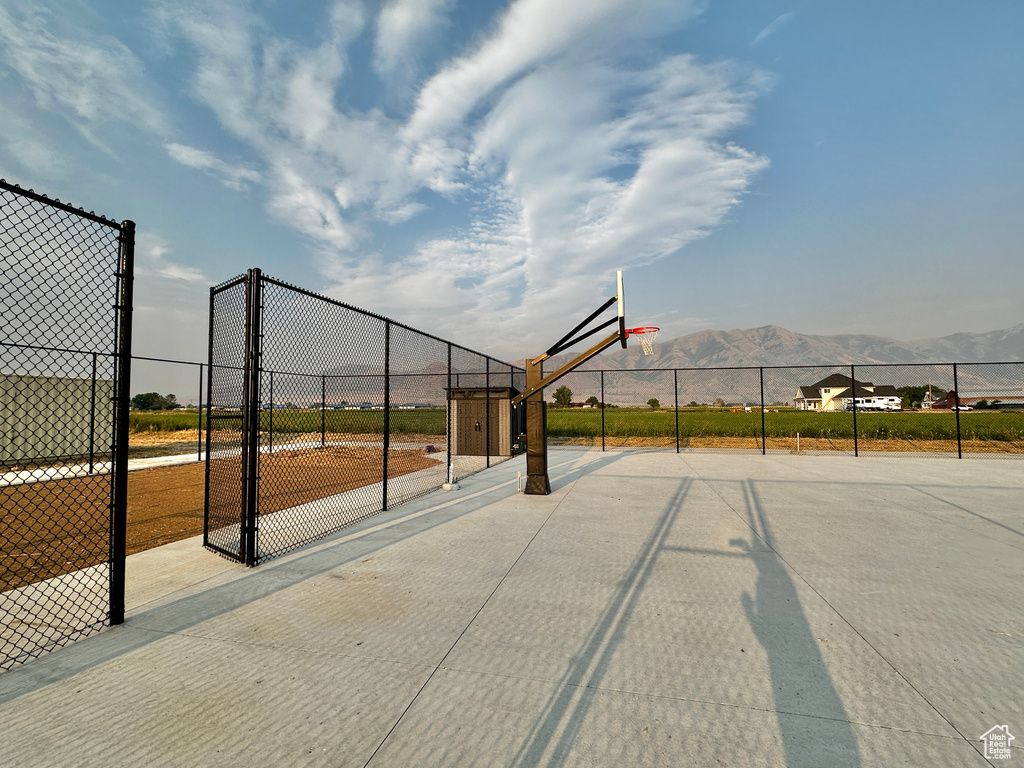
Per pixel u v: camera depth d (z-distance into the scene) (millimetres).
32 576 4207
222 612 3348
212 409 5059
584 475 10281
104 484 9023
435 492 8281
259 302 4480
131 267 3326
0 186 2635
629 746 1943
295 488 8648
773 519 6121
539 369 8148
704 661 2652
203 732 2055
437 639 2930
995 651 2756
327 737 2018
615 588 3773
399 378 12977
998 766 1808
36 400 9703
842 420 26031
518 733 2033
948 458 13266
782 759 1866
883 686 2398
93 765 1854
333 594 3670
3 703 2277
